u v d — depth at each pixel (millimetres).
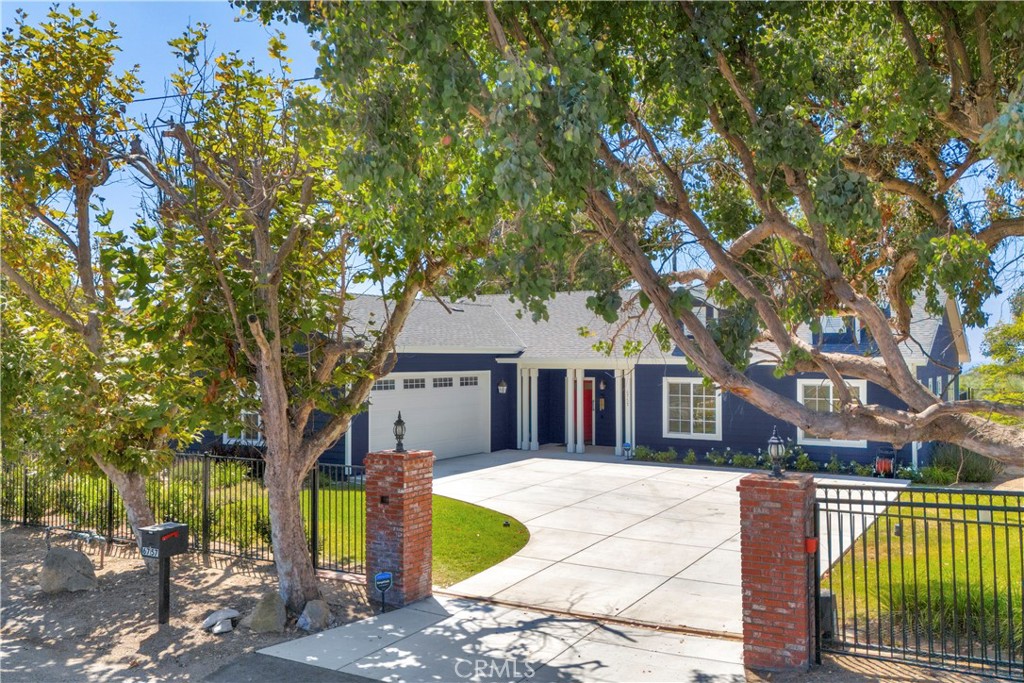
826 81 8867
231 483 13188
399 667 7605
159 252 8953
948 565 10422
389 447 20703
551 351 24547
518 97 6027
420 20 6641
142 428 11281
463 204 8617
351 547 12375
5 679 7566
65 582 10430
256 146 9758
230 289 8797
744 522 7645
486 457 23281
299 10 7652
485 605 9633
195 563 11891
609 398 26078
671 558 11695
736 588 10133
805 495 7527
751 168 8758
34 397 11992
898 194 10969
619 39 8695
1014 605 8375
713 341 7734
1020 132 5855
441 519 14398
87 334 10969
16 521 15133
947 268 7598
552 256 7301
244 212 9047
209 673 7574
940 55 9602
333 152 8148
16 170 10312
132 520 11969
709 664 7602
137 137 9461
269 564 11742
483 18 7902
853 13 9398
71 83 10805
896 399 18938
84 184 11195
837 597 9422
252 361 9109
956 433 7480
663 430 22625
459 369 23266
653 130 9594
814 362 8305
